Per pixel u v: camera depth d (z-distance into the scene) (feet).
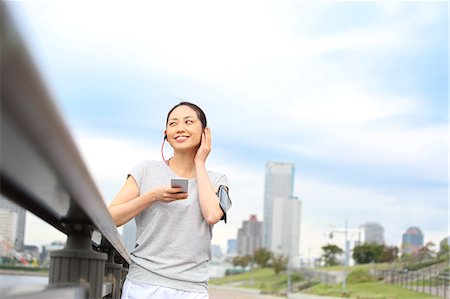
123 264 12.84
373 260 329.11
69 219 5.49
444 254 245.86
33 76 2.28
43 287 4.25
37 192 4.25
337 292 226.38
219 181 8.96
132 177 8.45
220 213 8.09
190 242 8.09
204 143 8.46
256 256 430.20
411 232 547.90
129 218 7.61
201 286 8.16
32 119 2.56
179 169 8.66
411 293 214.69
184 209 8.11
